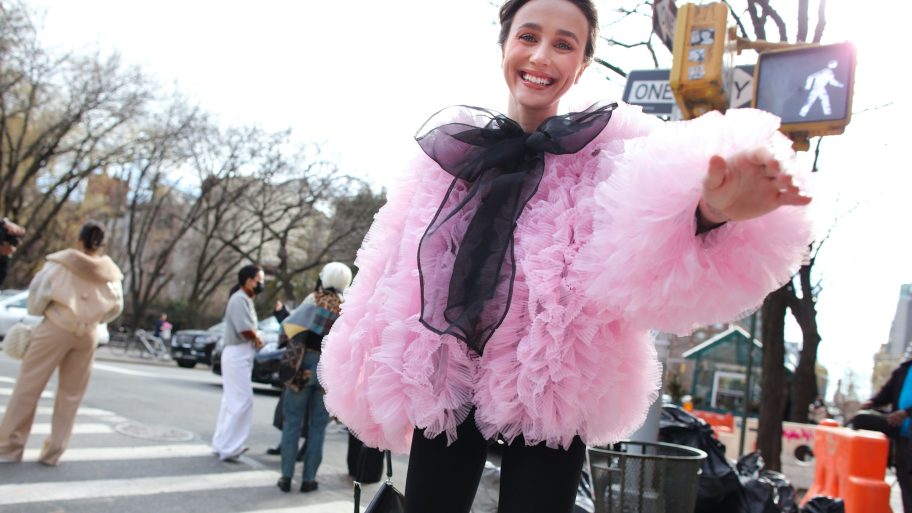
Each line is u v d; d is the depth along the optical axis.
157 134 28.45
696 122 1.29
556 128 1.52
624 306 1.29
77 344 5.75
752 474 4.75
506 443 1.55
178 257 43.69
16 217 28.62
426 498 1.58
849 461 6.02
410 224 1.62
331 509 5.48
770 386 9.80
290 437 6.05
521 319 1.43
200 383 15.41
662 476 2.88
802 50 5.21
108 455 6.39
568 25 1.65
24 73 25.08
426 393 1.47
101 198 34.66
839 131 5.14
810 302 11.36
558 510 1.48
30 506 4.65
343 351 1.70
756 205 1.13
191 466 6.40
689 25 4.92
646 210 1.22
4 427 5.67
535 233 1.46
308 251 34.03
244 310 6.99
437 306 1.47
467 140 1.59
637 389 1.51
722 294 1.24
